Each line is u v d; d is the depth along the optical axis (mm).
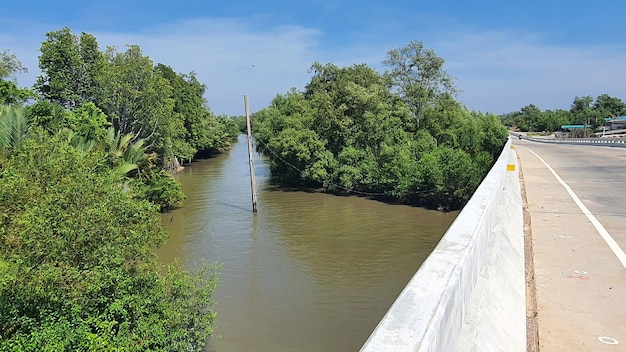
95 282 7969
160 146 35188
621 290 4785
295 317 13117
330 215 26547
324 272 16750
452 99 39719
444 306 2078
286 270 17000
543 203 9766
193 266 17266
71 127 19938
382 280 15922
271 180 41906
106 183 10000
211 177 44812
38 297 7613
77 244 8250
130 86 29953
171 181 27359
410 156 31344
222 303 14062
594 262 5699
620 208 9070
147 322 8578
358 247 19891
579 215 8445
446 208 27078
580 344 3686
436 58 40000
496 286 4012
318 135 35969
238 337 11953
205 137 61500
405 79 40562
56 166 9531
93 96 29203
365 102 34375
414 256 18516
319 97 36812
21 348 7098
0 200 8750
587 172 15453
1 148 12875
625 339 3754
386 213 26828
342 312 13422
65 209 8625
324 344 11641
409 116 36719
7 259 7902
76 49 28625
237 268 17234
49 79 28016
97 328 7895
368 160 33188
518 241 6254
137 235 9281
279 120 39469
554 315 4234
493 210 5867
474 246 3535
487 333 3084
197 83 72375
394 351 1562
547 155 24250
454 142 33875
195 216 26328
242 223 24547
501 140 33094
